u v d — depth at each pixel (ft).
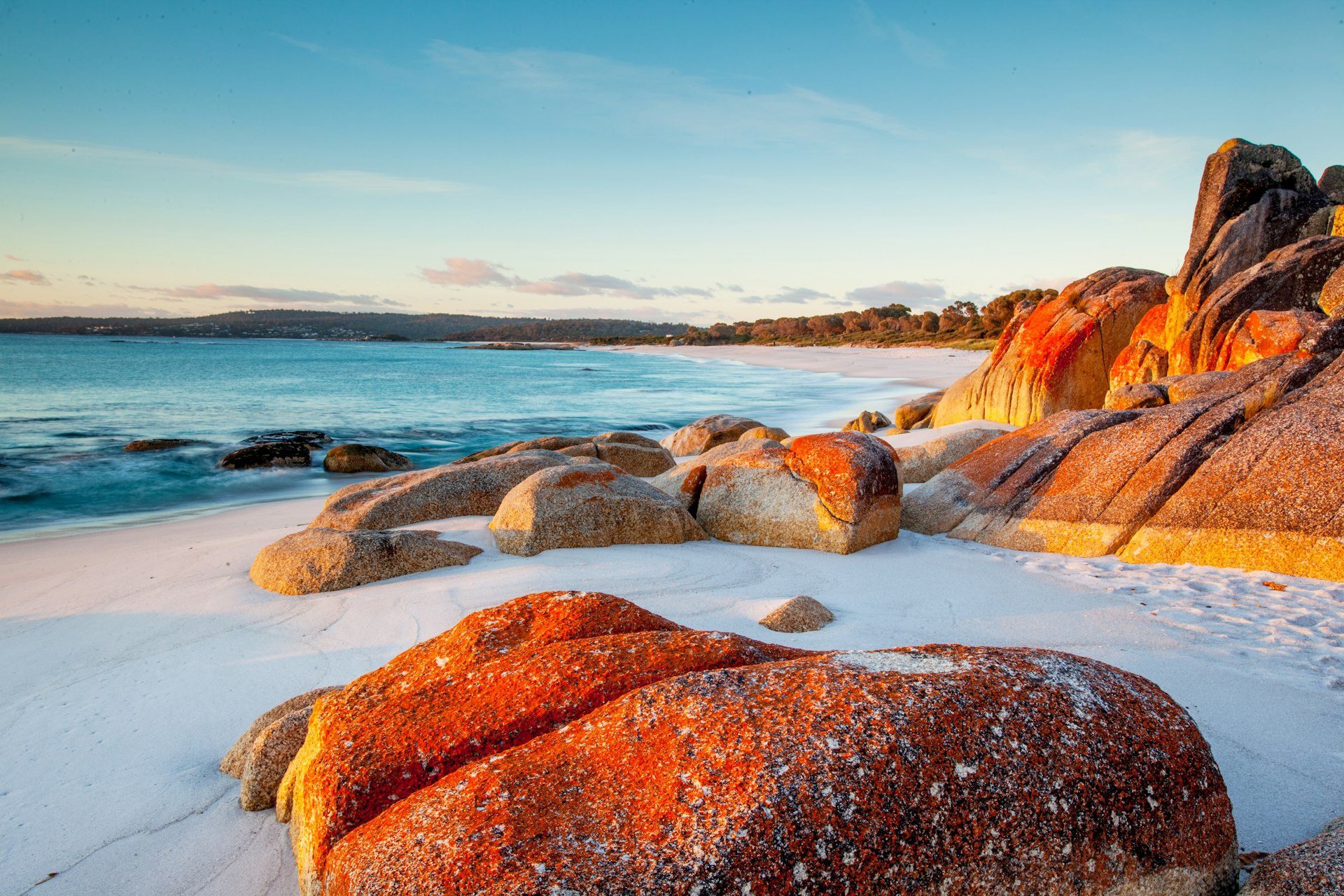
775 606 19.11
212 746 13.96
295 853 10.56
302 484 52.80
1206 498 23.84
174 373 162.71
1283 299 36.27
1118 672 9.24
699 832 6.65
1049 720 7.91
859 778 7.00
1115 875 7.52
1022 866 7.17
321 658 17.42
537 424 87.51
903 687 7.97
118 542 34.19
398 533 23.82
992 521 27.81
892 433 50.62
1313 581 20.99
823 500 26.09
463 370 210.18
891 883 6.73
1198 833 8.09
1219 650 16.88
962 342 247.91
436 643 10.61
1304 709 14.03
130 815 11.83
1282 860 8.20
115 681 16.67
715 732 7.52
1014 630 18.29
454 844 6.73
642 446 47.65
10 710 15.47
